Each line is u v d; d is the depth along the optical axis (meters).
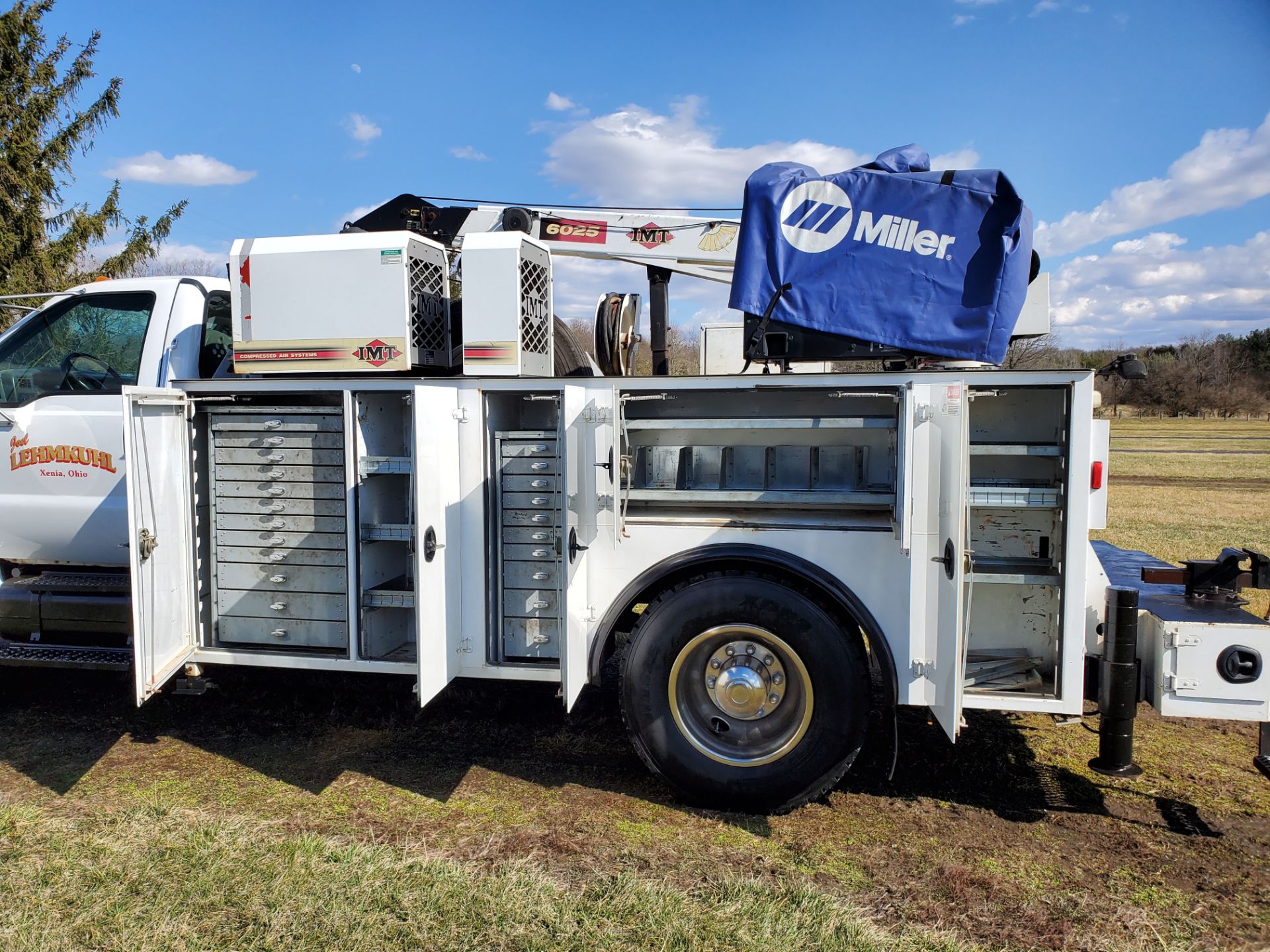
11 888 2.81
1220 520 11.65
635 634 3.49
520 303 3.90
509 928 2.60
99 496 4.34
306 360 3.95
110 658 4.11
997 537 3.42
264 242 3.98
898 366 3.79
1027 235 3.49
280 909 2.68
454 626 3.58
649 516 3.62
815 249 3.61
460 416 3.56
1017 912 2.76
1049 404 3.37
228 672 5.14
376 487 3.81
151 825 3.25
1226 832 3.32
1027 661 3.39
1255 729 4.39
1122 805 3.55
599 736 4.27
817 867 3.04
